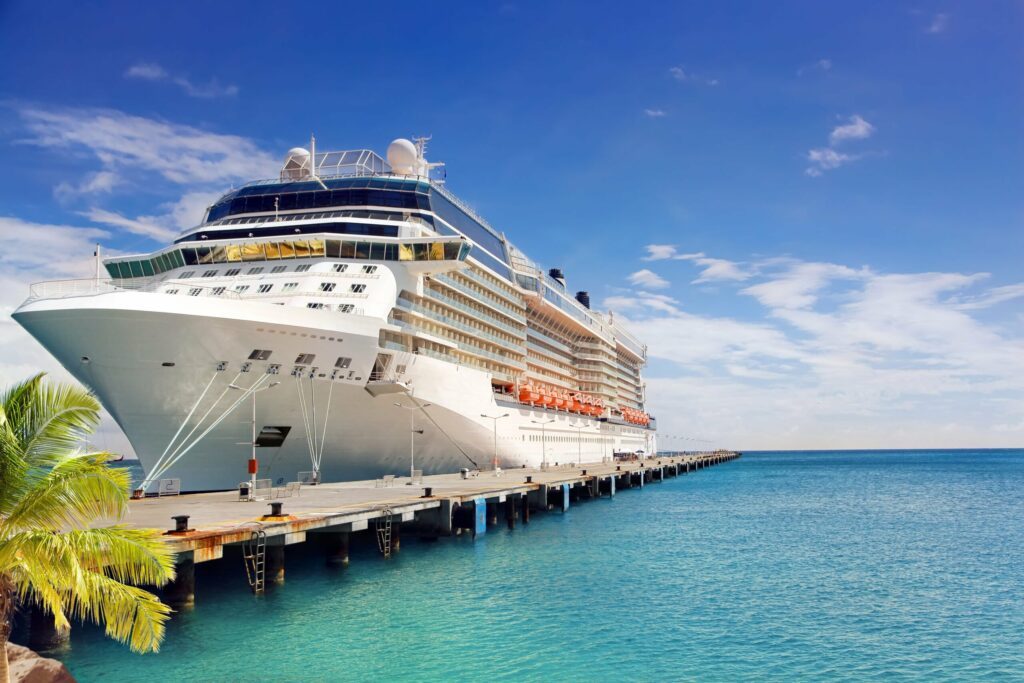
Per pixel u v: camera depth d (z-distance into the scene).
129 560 11.99
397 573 30.83
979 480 115.81
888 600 27.28
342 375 38.44
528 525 47.88
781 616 24.81
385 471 48.25
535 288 74.44
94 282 34.09
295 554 34.81
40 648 19.95
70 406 11.89
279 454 39.62
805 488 94.62
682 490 87.50
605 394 100.62
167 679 17.95
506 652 20.53
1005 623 24.17
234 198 51.97
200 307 33.00
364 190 50.91
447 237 44.25
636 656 20.36
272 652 20.08
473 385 54.31
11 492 11.52
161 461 36.00
